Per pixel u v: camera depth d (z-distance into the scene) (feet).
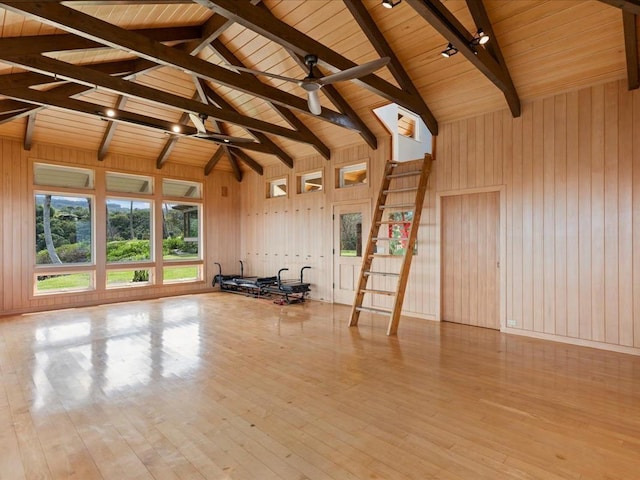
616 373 11.88
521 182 16.43
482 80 16.21
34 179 22.34
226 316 20.56
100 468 7.08
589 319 14.70
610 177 14.21
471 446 7.80
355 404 9.79
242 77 14.97
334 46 16.58
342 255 24.03
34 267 22.15
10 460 7.34
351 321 18.28
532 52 14.32
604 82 14.30
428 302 19.74
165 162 27.81
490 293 17.72
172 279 28.71
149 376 11.75
